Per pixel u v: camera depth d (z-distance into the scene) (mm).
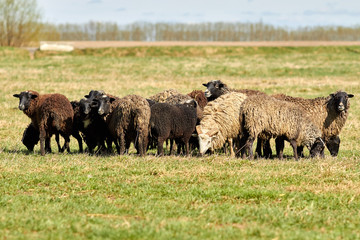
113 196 11062
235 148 18344
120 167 13766
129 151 18750
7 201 10203
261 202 10484
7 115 27453
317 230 8742
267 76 47312
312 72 49469
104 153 18141
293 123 15828
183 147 19344
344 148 20109
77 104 18125
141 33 140625
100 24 142125
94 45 83375
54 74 46406
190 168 13750
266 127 15734
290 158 17469
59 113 17422
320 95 34656
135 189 11422
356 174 13055
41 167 13812
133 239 7867
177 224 8562
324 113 17438
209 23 139875
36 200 10375
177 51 73875
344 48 78000
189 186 11789
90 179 12375
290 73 49125
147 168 13578
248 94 19656
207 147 16750
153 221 8805
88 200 10453
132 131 16328
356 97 33688
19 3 78688
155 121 16188
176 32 139500
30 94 18344
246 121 15812
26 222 8688
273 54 71938
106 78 44594
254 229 8461
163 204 10211
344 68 51969
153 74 47969
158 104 16484
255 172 13297
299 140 16297
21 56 66375
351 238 8234
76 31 141500
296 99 17906
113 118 16391
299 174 13109
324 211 10016
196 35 138875
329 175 13023
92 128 17984
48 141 18766
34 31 81062
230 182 12172
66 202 10211
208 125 16984
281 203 10531
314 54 69312
